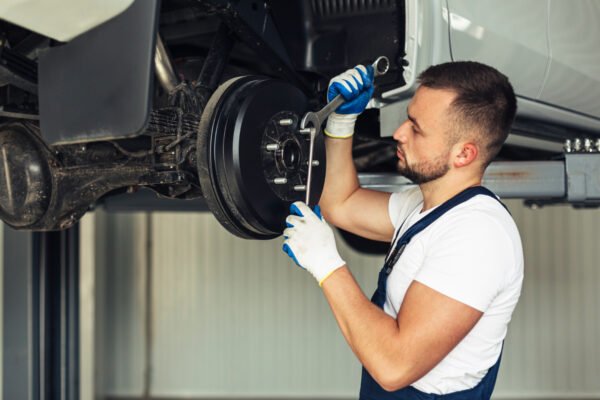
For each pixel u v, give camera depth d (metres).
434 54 1.44
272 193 1.15
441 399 1.17
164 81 1.35
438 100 1.17
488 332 1.16
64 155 1.37
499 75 1.19
